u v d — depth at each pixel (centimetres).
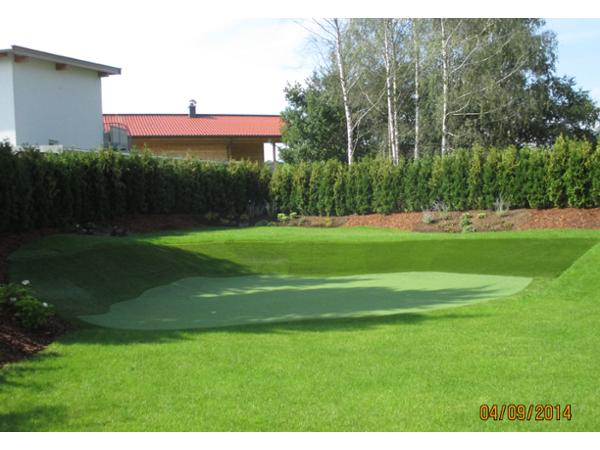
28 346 646
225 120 3822
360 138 3622
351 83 3025
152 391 495
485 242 1498
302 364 566
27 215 1320
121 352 618
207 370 552
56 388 505
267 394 485
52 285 977
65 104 2408
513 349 609
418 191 2148
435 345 629
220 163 2334
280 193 2422
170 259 1339
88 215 1666
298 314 826
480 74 3016
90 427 424
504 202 1961
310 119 3300
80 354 614
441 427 416
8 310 716
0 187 1238
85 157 1681
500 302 885
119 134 2797
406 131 3469
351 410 448
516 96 3102
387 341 648
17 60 2134
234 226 2164
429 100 3047
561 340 647
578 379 510
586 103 3653
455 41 2764
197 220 2111
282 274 1311
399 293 997
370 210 2269
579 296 924
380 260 1410
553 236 1503
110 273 1124
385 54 2767
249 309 878
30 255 1101
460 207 2055
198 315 841
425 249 1482
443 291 1010
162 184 1983
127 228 1764
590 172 1784
